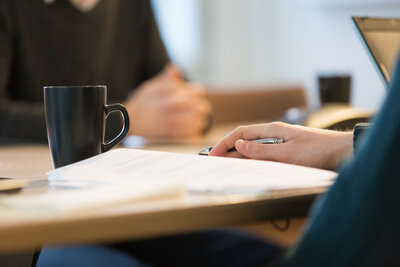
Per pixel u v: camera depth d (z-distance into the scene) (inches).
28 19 102.0
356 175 24.2
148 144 65.4
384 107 23.5
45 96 43.3
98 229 24.2
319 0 177.9
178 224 26.0
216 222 27.1
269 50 188.1
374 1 165.6
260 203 28.3
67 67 105.0
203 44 185.3
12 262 45.8
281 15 186.2
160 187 28.7
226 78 187.8
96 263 54.5
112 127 69.8
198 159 37.2
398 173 23.0
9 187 32.9
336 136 40.1
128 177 33.8
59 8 104.7
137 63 115.6
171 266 54.8
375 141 23.6
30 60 101.7
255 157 40.8
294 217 29.6
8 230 22.6
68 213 24.6
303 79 185.0
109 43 110.7
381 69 47.6
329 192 25.5
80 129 42.7
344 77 77.5
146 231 25.3
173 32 181.8
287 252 27.6
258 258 53.9
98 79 108.7
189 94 81.0
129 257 56.7
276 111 114.2
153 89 81.3
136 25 114.7
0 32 98.7
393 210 23.3
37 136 75.7
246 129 42.7
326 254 25.0
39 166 48.1
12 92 102.0
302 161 39.7
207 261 54.6
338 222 24.6
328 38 179.0
